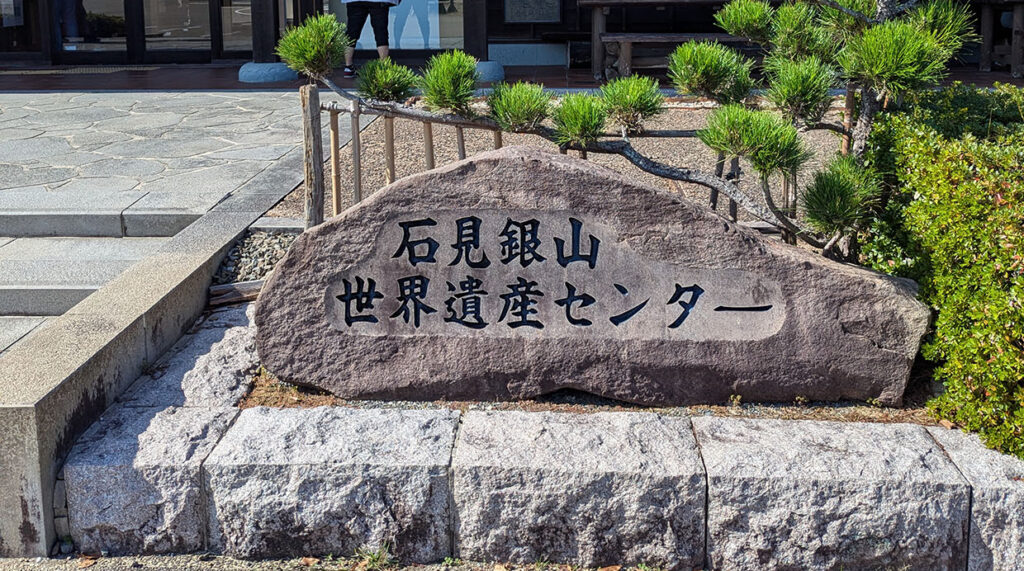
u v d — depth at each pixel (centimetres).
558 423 378
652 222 399
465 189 401
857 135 466
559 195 399
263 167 716
